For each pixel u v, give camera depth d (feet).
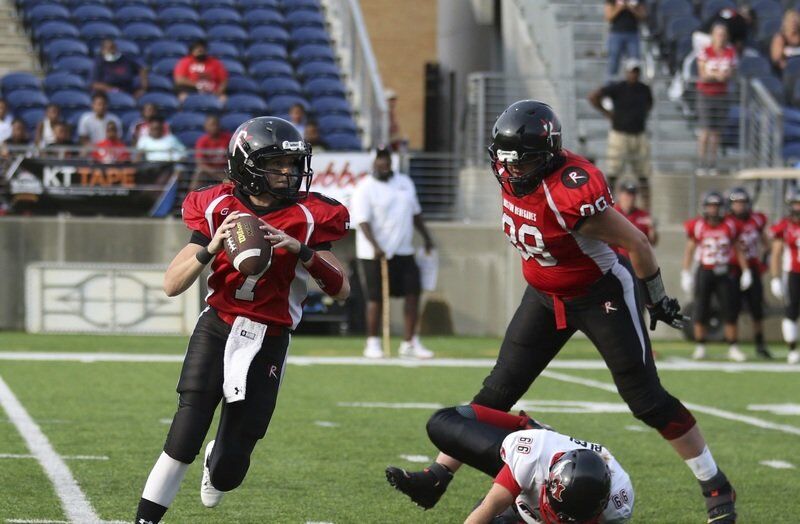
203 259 53.16
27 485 70.49
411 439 90.22
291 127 54.75
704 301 160.04
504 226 62.54
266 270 53.42
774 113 203.82
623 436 94.07
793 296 157.58
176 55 226.99
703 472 63.98
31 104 206.28
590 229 59.62
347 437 90.68
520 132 58.90
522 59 235.61
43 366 130.52
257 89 220.64
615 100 191.62
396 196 145.69
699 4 243.19
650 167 194.80
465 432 58.95
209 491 56.80
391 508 67.67
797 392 125.59
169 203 180.04
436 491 62.03
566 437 54.80
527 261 62.54
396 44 280.10
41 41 228.22
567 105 208.03
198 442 53.78
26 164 177.99
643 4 227.61
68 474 73.92
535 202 59.98
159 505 53.57
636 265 61.05
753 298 163.22
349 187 178.81
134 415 97.96
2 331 176.14
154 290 176.55
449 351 158.51
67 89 211.61
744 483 77.66
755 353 171.22
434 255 152.25
